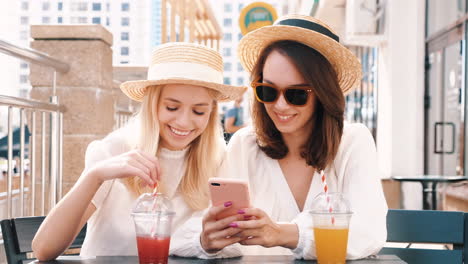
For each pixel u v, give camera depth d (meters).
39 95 3.86
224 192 1.43
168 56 1.75
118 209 1.85
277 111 1.76
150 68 1.85
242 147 2.01
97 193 1.75
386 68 5.99
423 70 5.61
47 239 1.50
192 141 1.91
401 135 5.75
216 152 1.91
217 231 1.47
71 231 1.52
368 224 1.59
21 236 1.72
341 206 1.36
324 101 1.76
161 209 1.35
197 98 1.71
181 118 1.71
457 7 4.72
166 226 1.33
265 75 1.76
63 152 3.82
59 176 3.65
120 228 1.85
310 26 1.83
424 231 1.85
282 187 1.92
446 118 5.02
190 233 1.58
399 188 5.48
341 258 1.35
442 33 5.10
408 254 1.86
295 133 1.91
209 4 8.07
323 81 1.74
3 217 3.64
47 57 3.39
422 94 5.61
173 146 1.78
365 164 1.81
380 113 6.34
